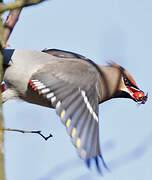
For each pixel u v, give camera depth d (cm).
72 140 694
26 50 892
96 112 791
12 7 546
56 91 781
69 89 788
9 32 682
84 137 709
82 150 684
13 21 691
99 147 707
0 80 564
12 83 878
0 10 547
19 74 862
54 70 833
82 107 766
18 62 866
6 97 885
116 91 1046
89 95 806
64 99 762
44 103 910
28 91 877
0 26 578
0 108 500
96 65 999
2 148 456
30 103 923
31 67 862
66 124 716
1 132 477
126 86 1065
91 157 681
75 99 772
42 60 880
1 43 573
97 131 741
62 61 893
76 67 862
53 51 1016
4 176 437
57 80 803
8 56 868
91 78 848
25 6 548
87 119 748
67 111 741
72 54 1015
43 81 813
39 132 781
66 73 825
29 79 854
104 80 999
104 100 1041
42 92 795
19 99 907
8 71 868
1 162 442
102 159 682
